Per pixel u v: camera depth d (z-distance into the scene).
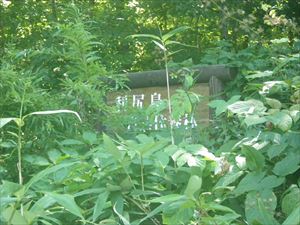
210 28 11.02
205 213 2.34
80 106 4.62
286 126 2.99
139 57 10.42
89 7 10.19
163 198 2.18
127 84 6.20
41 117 4.16
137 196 2.73
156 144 2.68
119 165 2.82
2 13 10.70
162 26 11.34
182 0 10.32
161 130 4.54
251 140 3.08
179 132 4.19
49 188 3.00
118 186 2.68
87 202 2.93
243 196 2.96
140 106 5.64
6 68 4.37
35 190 3.00
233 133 4.14
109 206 2.70
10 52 5.29
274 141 3.02
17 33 10.44
